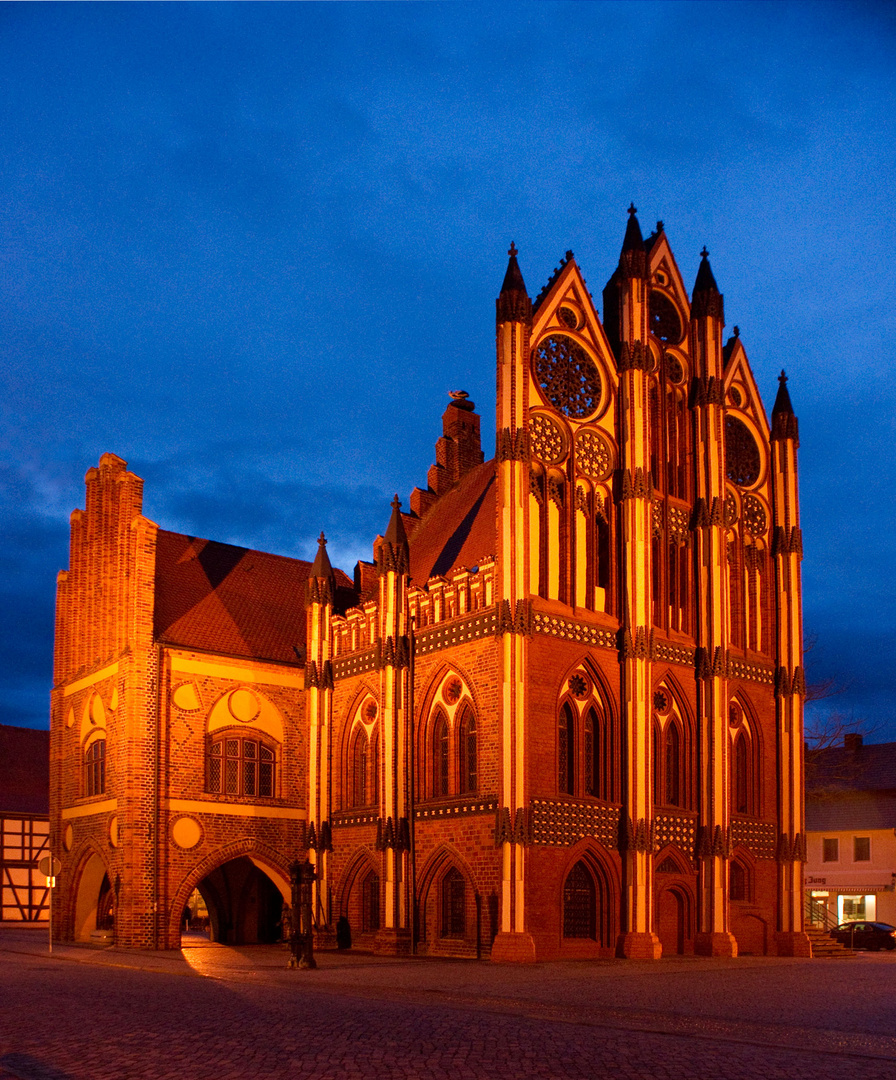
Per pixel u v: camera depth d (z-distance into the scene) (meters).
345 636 43.91
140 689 41.06
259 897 45.91
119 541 43.72
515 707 35.53
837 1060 14.91
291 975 28.47
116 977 27.23
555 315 40.12
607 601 39.72
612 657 38.84
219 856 41.91
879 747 72.38
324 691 43.84
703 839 40.19
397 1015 19.12
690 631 42.22
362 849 41.28
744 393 46.34
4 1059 14.24
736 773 43.03
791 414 46.94
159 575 45.50
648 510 40.25
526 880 34.78
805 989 25.78
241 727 43.41
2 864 65.81
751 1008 21.41
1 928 63.16
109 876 41.59
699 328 44.47
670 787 40.81
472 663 37.59
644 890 37.28
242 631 45.19
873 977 29.97
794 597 45.34
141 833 40.12
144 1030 16.81
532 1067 13.84
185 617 44.06
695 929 39.75
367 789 42.12
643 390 41.25
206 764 42.34
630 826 37.59
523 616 36.16
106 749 43.09
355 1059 14.22
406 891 38.34
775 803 43.69
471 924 36.22
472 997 23.14
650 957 36.72
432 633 39.44
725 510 43.00
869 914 67.94
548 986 25.91
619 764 38.31
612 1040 16.44
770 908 42.66
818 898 70.06
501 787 35.16
